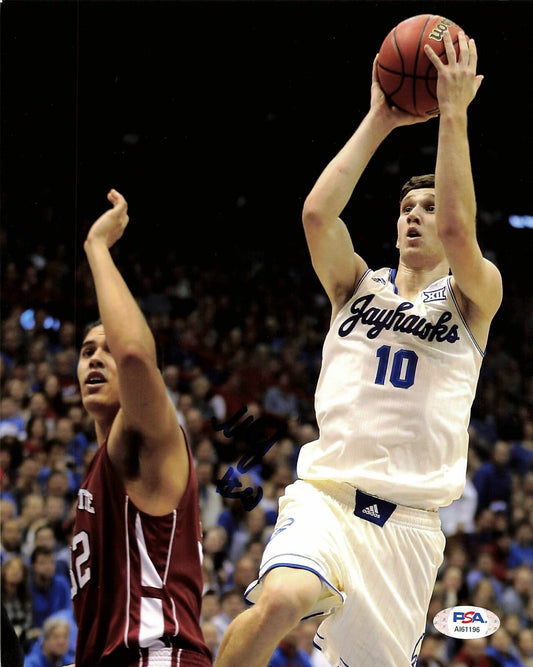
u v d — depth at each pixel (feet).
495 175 32.83
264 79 31.73
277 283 37.99
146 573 6.58
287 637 19.04
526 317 39.17
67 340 31.48
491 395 36.50
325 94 27.73
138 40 32.35
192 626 6.68
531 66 27.58
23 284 32.48
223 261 37.88
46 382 27.43
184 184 35.99
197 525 6.87
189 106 33.78
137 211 36.06
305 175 31.78
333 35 26.43
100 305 6.56
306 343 37.29
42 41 31.42
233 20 31.58
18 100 32.91
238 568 21.34
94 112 33.68
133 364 6.29
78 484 24.31
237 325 37.01
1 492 22.75
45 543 20.93
